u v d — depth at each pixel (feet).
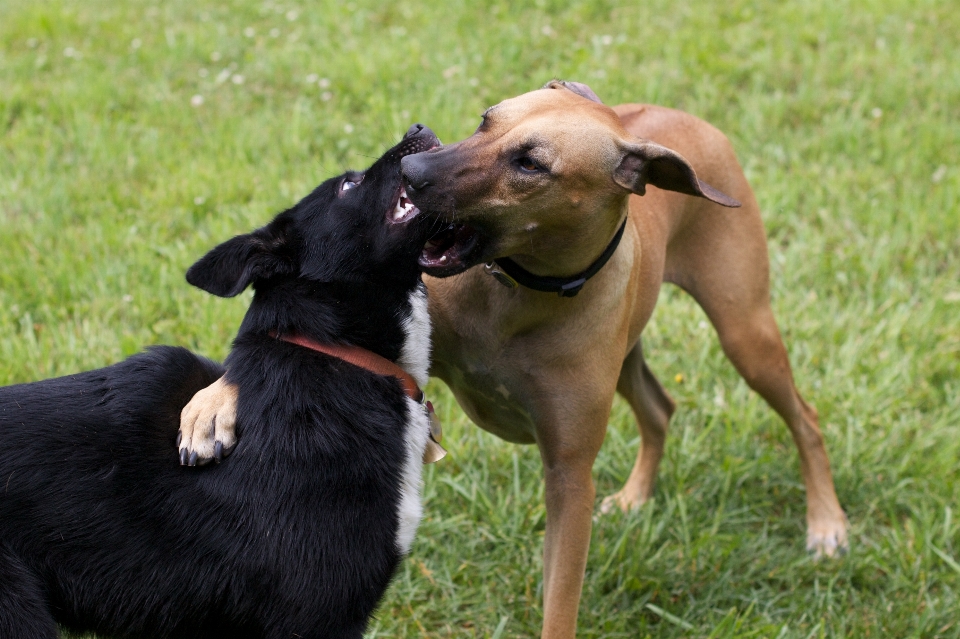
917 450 21.70
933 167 31.32
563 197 13.53
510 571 18.52
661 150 13.58
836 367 23.85
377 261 14.10
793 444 22.44
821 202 28.99
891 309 25.40
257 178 27.94
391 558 13.67
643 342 24.20
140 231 25.70
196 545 12.85
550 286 14.56
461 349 15.80
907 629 18.03
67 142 29.81
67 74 33.86
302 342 13.83
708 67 35.50
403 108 31.50
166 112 31.35
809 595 18.85
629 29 38.06
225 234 25.39
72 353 21.22
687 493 20.86
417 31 37.24
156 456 13.11
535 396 15.53
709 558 19.16
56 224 25.40
